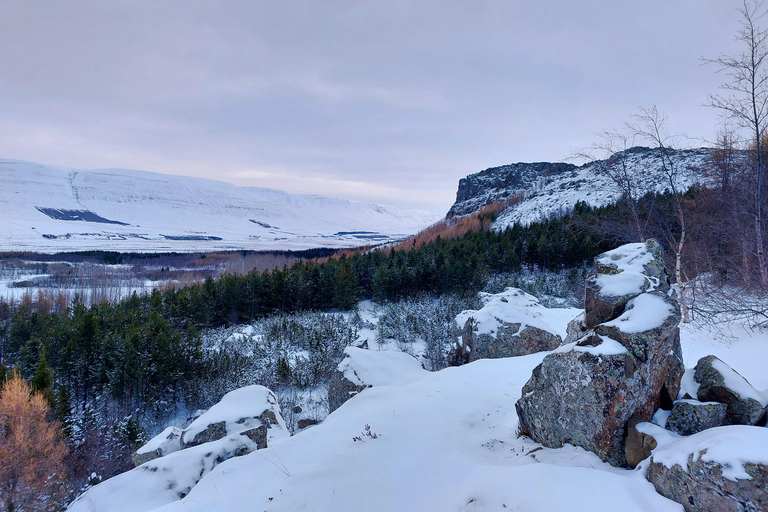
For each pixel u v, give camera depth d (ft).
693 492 12.29
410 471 17.78
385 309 129.18
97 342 101.45
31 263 427.33
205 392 80.12
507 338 44.52
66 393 88.43
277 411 35.50
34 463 64.69
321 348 85.35
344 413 27.78
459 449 19.36
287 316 131.13
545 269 146.41
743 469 11.37
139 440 71.77
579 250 134.62
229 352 92.84
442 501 15.42
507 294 67.10
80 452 72.38
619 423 16.16
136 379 85.05
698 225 54.34
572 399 17.51
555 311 64.49
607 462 16.02
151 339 94.99
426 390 29.66
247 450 26.91
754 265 45.55
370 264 166.71
